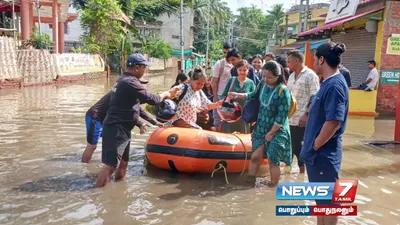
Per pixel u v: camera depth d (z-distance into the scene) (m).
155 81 26.86
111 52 33.28
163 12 46.34
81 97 14.93
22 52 18.16
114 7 31.83
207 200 4.66
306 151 3.55
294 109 5.16
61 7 28.72
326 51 3.40
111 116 5.06
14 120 9.48
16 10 25.28
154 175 5.57
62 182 5.15
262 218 4.17
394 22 11.77
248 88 6.17
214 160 5.42
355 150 7.29
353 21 12.15
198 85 5.82
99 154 6.55
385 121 10.69
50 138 7.59
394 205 4.59
